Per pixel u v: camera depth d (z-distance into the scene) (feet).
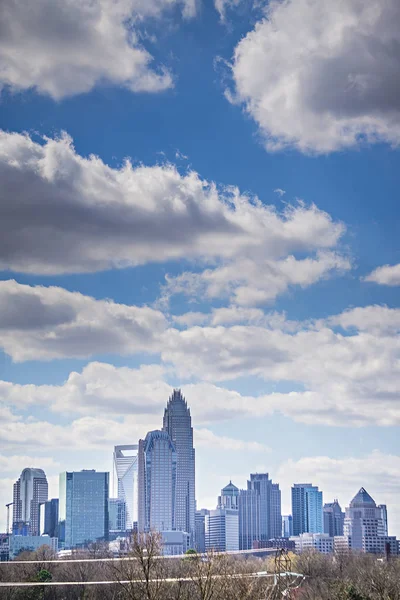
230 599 579.07
